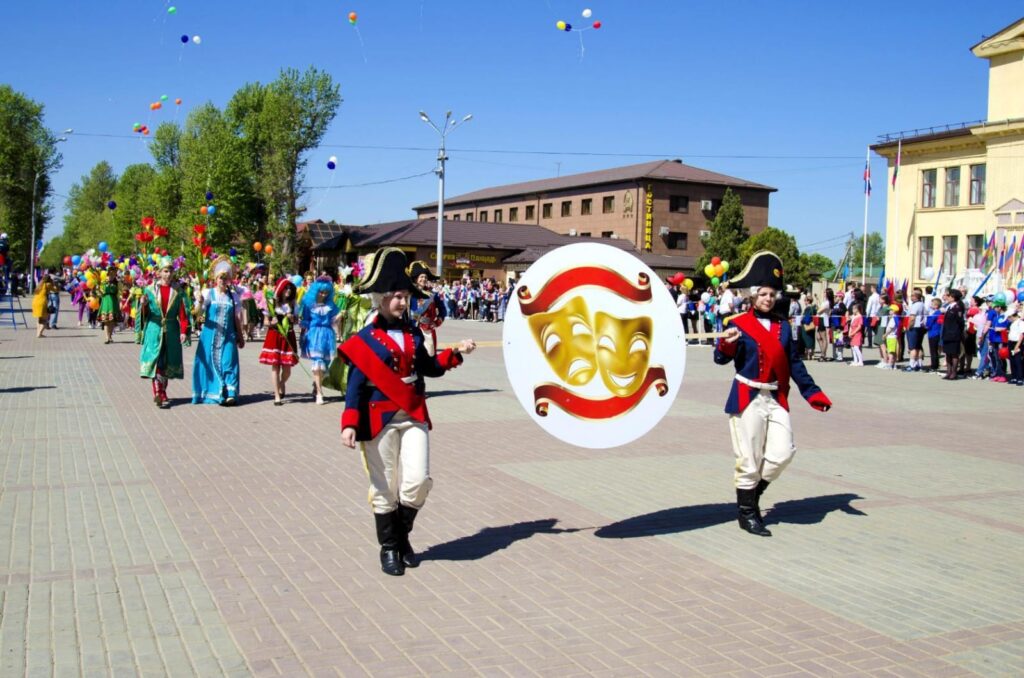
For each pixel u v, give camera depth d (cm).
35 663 405
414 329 566
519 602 495
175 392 1360
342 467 837
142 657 413
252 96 5847
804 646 439
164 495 719
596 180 6550
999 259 3631
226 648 425
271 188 5250
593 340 609
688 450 975
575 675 402
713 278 987
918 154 4256
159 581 518
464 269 5712
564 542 614
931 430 1168
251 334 2561
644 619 472
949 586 534
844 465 912
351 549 586
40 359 1859
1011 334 1769
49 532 612
